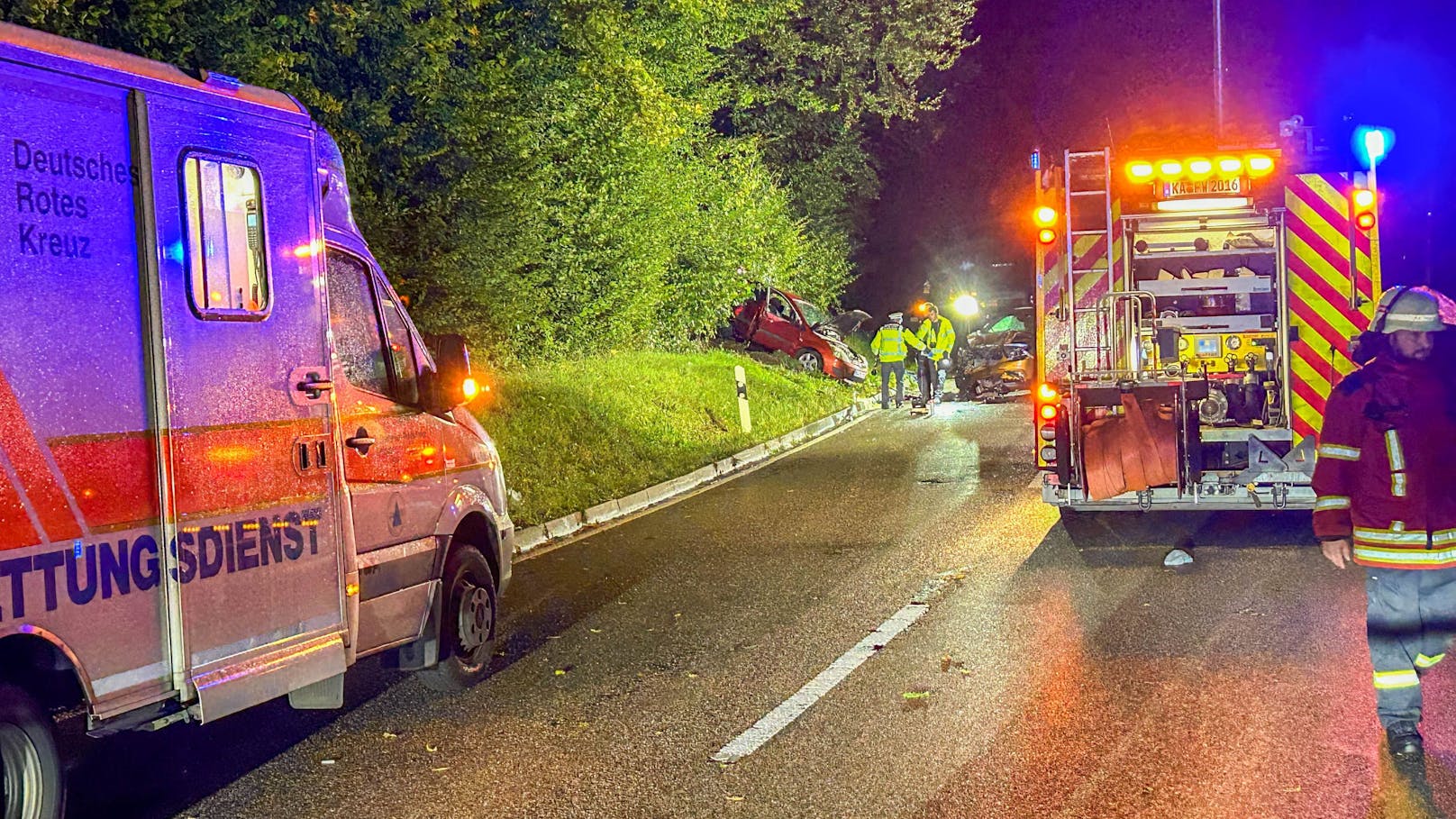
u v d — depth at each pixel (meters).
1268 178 11.09
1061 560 10.62
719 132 34.12
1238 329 11.22
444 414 7.71
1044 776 5.84
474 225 18.30
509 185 18.56
